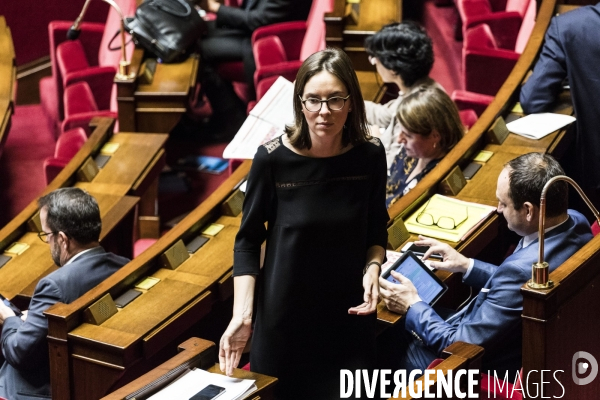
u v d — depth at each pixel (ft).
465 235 19.84
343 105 13.69
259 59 32.22
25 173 36.32
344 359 15.31
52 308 18.92
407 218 20.65
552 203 16.33
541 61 22.93
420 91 21.18
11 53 36.78
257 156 14.38
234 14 34.24
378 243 15.20
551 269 16.24
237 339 14.32
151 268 20.90
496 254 21.65
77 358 18.86
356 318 15.16
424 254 19.27
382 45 23.62
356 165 14.40
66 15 43.91
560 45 22.39
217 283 20.61
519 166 16.58
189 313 19.72
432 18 39.73
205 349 15.35
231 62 34.91
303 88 13.73
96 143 27.14
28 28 43.27
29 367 19.83
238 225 22.59
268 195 14.57
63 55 35.37
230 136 36.09
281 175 14.38
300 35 33.42
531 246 16.53
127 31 32.68
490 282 16.90
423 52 23.43
